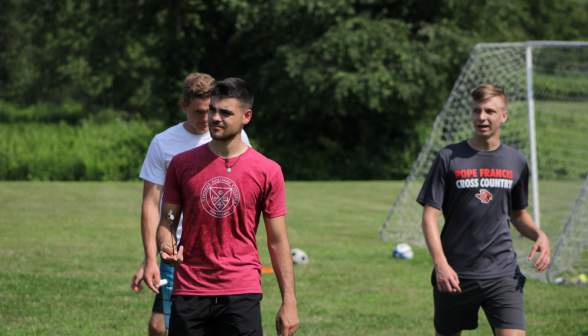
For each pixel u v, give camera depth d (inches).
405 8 968.9
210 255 101.0
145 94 1828.2
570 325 198.2
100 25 1301.7
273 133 1081.4
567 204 608.7
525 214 134.0
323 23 891.4
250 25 925.2
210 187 100.6
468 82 447.8
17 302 214.5
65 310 206.7
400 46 856.9
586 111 885.2
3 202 518.6
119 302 219.3
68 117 1583.4
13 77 1893.5
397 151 1006.4
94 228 393.4
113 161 821.9
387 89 856.9
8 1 1727.4
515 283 123.6
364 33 841.5
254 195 101.8
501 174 124.7
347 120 1058.1
